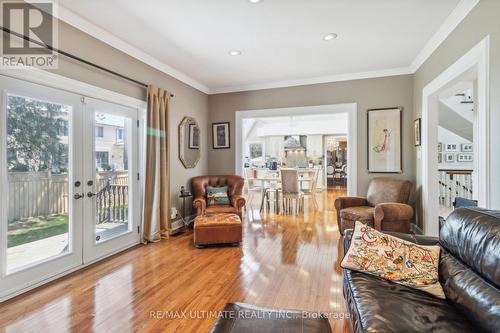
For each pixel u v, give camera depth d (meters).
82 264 2.78
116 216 3.26
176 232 4.17
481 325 1.12
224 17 2.64
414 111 3.98
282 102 4.82
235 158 5.15
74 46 2.64
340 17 2.65
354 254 1.78
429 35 3.02
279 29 2.89
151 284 2.40
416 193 3.96
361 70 4.21
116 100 3.18
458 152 7.29
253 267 2.77
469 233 1.42
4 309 1.99
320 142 10.39
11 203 2.21
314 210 5.87
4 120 2.14
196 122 4.91
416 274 1.56
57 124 2.56
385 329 1.12
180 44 3.26
